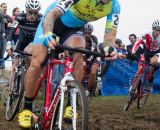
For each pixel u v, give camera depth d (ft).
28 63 15.66
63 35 12.28
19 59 16.90
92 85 21.95
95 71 21.56
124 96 32.07
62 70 11.24
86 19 11.85
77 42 12.28
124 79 34.40
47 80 11.03
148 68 21.12
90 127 15.21
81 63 12.35
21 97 14.71
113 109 21.76
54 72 11.29
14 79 15.76
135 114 19.57
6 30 27.71
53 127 10.41
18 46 18.61
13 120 16.16
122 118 18.03
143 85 20.97
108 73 33.73
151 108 22.85
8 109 15.83
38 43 11.19
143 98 22.33
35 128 11.24
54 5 11.21
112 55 10.39
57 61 10.74
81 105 9.21
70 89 9.73
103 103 25.32
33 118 11.53
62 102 9.80
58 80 11.11
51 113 10.49
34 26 18.16
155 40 21.56
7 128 14.60
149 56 22.36
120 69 34.27
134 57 15.31
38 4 17.71
